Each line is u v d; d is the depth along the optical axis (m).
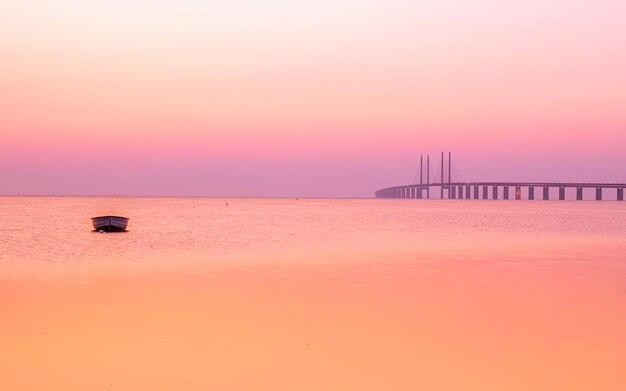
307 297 26.20
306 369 15.81
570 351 17.30
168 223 103.00
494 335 19.16
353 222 107.75
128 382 14.86
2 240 64.12
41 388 14.45
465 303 24.72
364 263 40.06
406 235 71.69
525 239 64.81
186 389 14.42
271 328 20.25
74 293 27.53
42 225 96.25
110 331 19.86
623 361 16.36
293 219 121.19
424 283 30.47
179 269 36.84
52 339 18.78
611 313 22.52
